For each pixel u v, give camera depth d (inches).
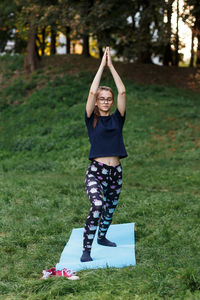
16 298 124.2
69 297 120.6
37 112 740.7
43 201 276.1
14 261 163.3
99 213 155.6
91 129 163.3
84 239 159.3
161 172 442.9
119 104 164.7
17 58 1041.5
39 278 145.1
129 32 775.7
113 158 163.3
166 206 263.3
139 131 605.3
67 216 238.4
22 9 857.5
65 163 529.0
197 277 131.3
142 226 218.8
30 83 865.5
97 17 737.0
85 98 747.4
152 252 168.9
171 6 286.5
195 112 670.5
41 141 626.2
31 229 206.7
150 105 715.4
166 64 1023.6
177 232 202.4
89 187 160.1
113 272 144.9
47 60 994.7
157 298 118.9
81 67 914.7
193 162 482.3
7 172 501.4
